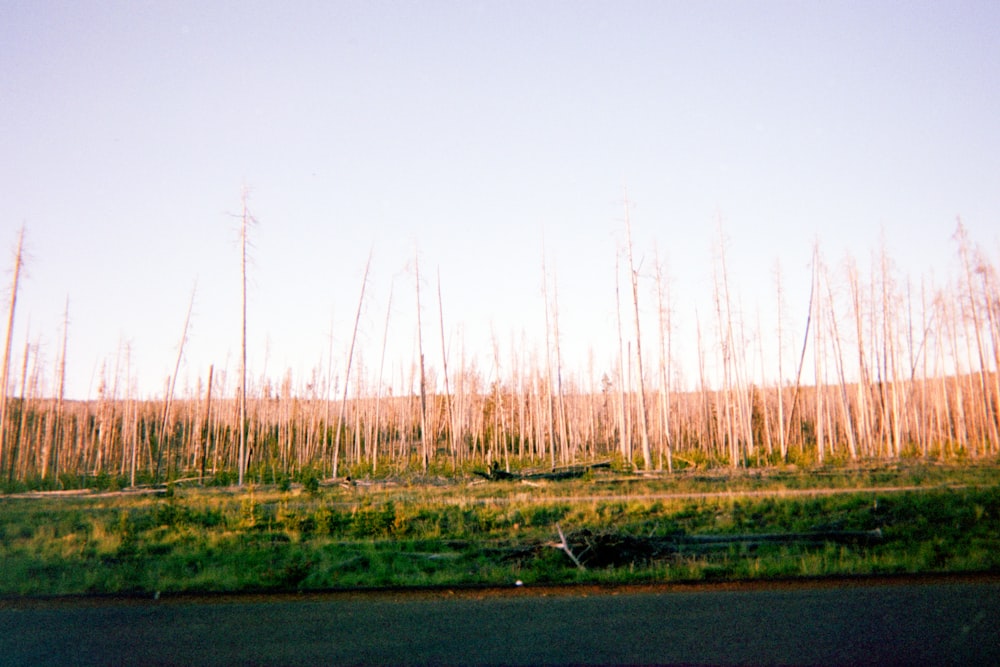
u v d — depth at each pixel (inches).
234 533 637.9
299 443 1913.1
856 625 324.2
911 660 272.7
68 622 368.8
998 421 1723.7
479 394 2201.0
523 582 451.8
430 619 360.8
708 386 1884.8
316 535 629.3
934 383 1739.7
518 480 1108.5
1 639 338.0
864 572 448.8
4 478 1261.1
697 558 508.7
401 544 587.8
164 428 1488.7
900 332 1560.0
